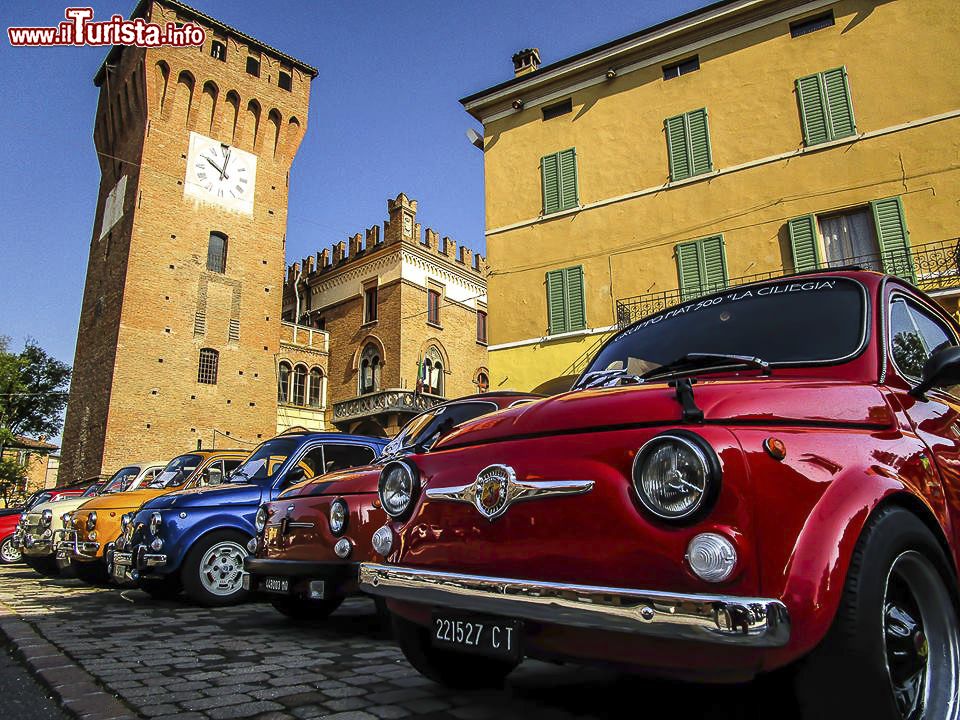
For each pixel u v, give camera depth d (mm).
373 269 30875
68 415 28906
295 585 5348
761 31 16453
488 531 2301
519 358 18047
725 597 1707
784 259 15117
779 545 1803
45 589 9344
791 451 1988
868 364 2729
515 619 2230
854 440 2203
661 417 2096
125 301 26109
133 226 26859
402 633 3227
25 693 3660
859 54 15242
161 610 6980
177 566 7098
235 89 30984
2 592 8914
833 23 15695
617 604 1868
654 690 3338
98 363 26969
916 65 14586
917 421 2631
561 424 2334
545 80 19172
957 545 2492
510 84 19656
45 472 48094
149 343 26422
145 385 25984
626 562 1930
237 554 7508
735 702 2768
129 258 26516
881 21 15148
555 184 18594
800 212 15141
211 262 29141
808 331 3008
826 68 15516
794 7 16125
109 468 24469
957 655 2211
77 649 4695
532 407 2596
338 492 5320
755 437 1971
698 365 3094
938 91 14273
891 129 14547
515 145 19672
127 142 29844
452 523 2443
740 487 1845
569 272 17734
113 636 5305
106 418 24875
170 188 28219
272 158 32375
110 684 3660
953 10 14438
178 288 27656
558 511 2121
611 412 2227
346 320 31875
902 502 2232
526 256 18609
